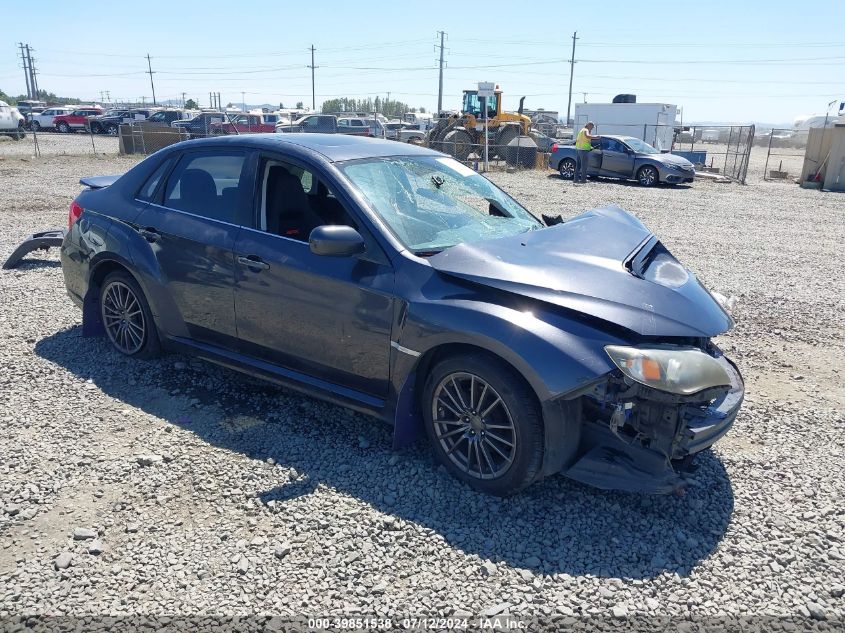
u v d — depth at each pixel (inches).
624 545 118.0
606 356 117.0
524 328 119.2
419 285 132.4
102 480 134.4
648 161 788.6
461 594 105.5
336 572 109.7
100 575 108.3
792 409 173.9
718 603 104.7
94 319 203.2
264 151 159.8
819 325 244.5
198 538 117.5
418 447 149.3
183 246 168.2
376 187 150.6
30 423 156.5
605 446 124.6
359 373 143.0
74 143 1318.9
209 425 157.8
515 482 125.5
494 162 1039.6
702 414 126.0
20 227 410.0
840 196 708.7
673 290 129.8
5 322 225.8
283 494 130.6
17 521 121.1
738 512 128.3
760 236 440.5
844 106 1334.9
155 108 1684.3
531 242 142.6
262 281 153.3
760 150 2026.3
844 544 119.2
